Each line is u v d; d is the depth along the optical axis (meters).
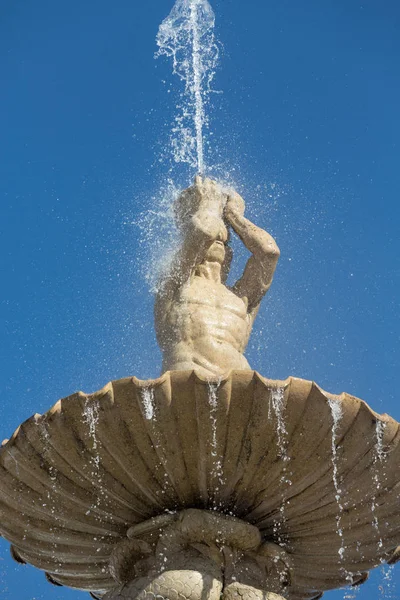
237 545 10.38
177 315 11.80
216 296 12.04
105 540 10.95
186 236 12.23
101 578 11.53
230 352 11.55
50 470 10.34
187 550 10.34
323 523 10.71
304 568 11.36
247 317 12.33
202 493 10.30
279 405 9.62
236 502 10.41
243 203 12.96
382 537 10.96
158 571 10.18
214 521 10.26
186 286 12.06
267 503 10.41
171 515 10.42
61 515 10.77
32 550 11.34
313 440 9.82
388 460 10.05
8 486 10.61
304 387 9.62
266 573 10.56
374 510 10.57
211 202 12.69
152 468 10.11
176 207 12.84
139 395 9.63
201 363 11.38
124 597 10.02
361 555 11.21
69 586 11.90
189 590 9.91
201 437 9.80
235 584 10.12
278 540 10.92
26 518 10.92
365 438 9.84
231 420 9.70
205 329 11.65
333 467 10.02
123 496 10.42
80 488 10.45
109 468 10.18
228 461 9.98
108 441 9.94
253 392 9.57
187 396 9.60
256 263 12.60
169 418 9.71
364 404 9.73
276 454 9.91
